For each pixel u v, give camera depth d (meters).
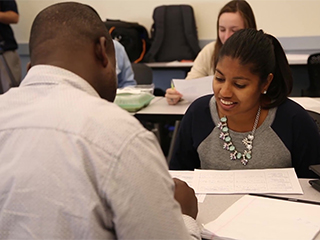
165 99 2.40
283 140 1.23
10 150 0.59
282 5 3.72
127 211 0.53
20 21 4.32
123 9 4.12
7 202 0.56
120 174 0.53
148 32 4.12
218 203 1.00
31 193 0.55
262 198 1.00
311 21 3.70
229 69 1.12
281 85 1.23
